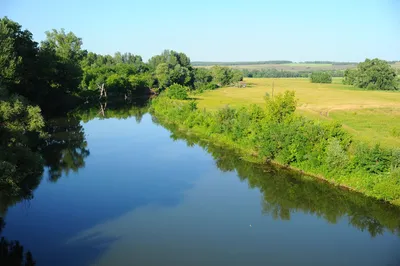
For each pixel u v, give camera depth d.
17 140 30.94
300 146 37.12
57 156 42.28
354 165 32.97
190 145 48.78
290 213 28.03
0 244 22.20
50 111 71.94
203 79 141.62
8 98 35.81
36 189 31.84
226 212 27.88
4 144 28.95
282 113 43.22
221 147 46.78
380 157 31.09
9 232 23.88
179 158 42.56
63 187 32.41
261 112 46.78
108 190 31.84
